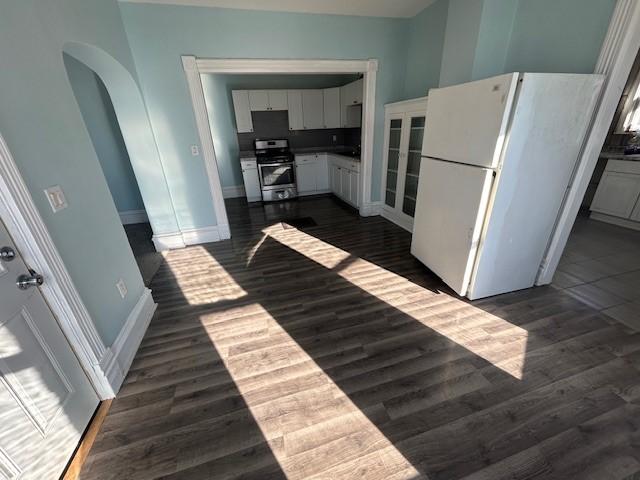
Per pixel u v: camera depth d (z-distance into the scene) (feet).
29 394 3.61
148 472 3.96
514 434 4.25
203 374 5.50
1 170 3.40
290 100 17.21
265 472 3.91
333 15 10.27
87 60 7.52
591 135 6.25
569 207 6.93
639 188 11.25
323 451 4.13
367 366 5.53
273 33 9.89
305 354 5.88
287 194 17.93
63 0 5.37
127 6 8.48
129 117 9.41
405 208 12.37
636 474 3.74
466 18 7.86
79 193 4.93
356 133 18.57
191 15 9.03
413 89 11.59
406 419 4.52
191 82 9.69
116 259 5.96
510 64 7.89
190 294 8.18
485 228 6.52
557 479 3.71
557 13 6.56
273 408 4.78
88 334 4.63
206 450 4.20
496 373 5.27
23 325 3.60
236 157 18.71
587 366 5.33
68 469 4.03
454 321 6.66
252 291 8.22
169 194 10.80
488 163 6.04
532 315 6.75
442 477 3.77
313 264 9.67
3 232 3.51
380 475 3.82
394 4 9.64
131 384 5.34
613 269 8.63
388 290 8.02
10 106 3.67
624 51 5.52
